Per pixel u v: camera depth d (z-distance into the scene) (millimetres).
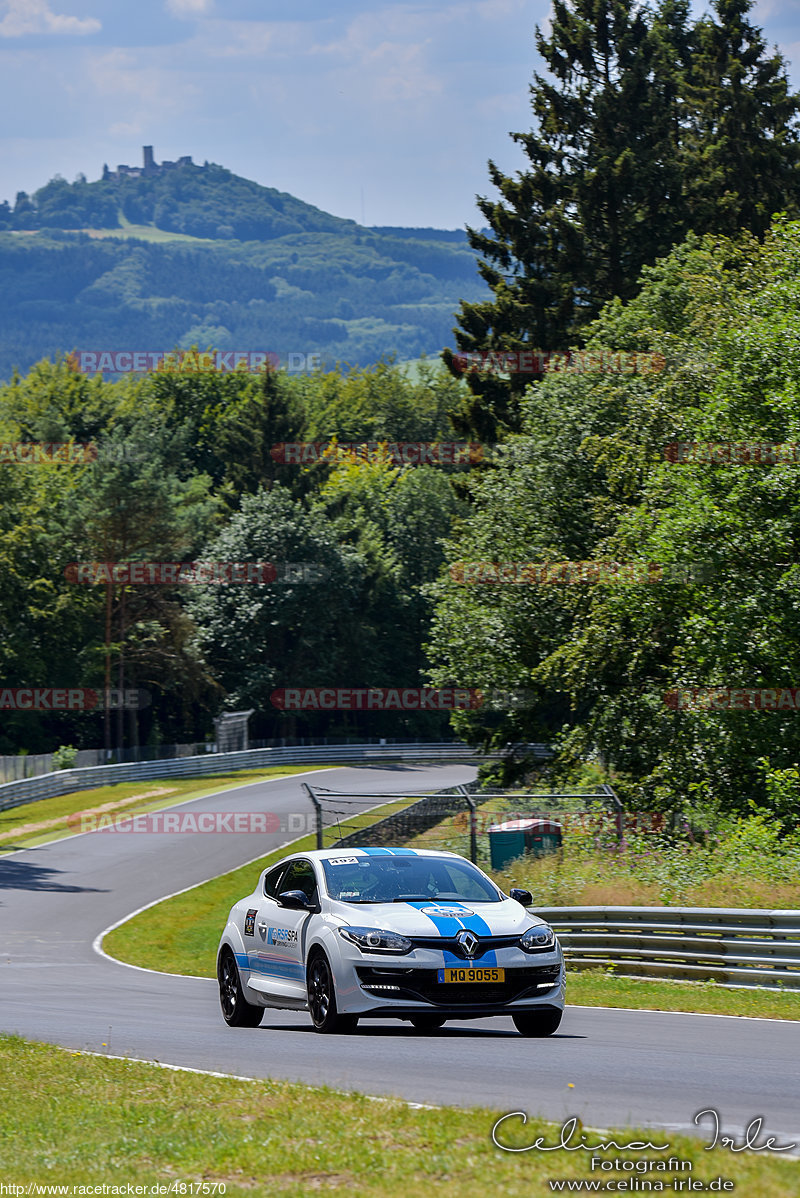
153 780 143875
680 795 65312
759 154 129500
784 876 43156
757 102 134875
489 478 93188
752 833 50375
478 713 106750
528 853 63344
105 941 63219
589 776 82000
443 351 128625
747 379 64375
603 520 77500
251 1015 27344
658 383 79312
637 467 74125
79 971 49594
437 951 22406
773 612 61094
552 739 91938
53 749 170375
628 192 121500
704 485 63875
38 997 37812
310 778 150625
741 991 34469
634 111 128500
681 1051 22016
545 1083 18359
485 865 70000
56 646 168375
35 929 66125
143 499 164125
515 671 87688
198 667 171625
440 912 23266
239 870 90938
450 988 22234
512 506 88500
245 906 27797
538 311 123125
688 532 62062
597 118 129000
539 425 90312
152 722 186125
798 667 61281
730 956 36031
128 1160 14625
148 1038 25391
